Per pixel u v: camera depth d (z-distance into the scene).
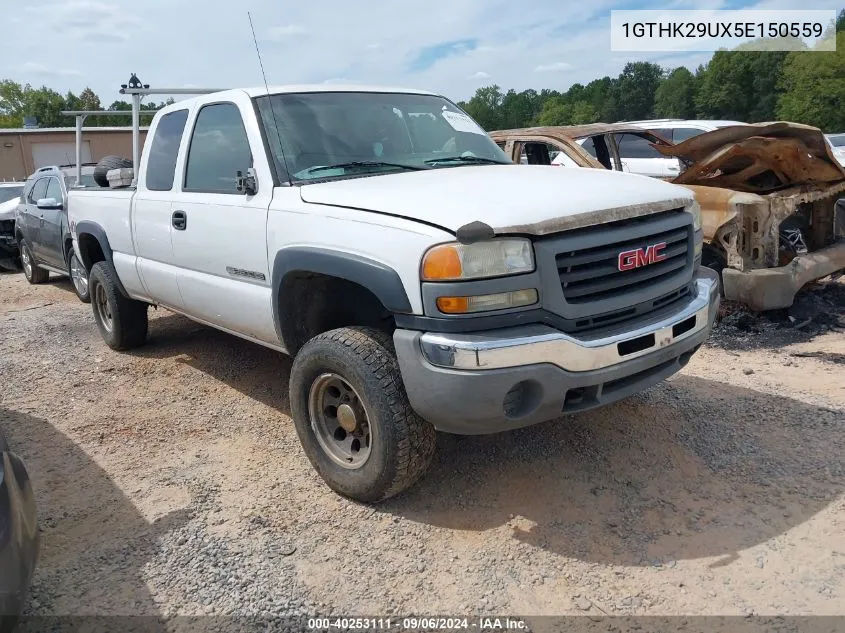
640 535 3.04
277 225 3.55
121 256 5.40
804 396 4.37
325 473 3.49
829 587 2.66
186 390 5.11
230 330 4.38
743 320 5.82
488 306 2.78
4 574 2.20
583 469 3.60
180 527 3.27
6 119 75.19
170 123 4.82
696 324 3.35
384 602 2.72
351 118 4.14
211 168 4.27
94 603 2.76
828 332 5.68
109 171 5.72
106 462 3.98
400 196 3.15
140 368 5.66
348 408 3.32
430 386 2.85
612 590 2.71
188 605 2.74
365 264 3.01
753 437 3.85
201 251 4.25
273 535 3.18
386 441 3.09
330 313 3.77
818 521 3.06
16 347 6.56
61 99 76.06
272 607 2.71
